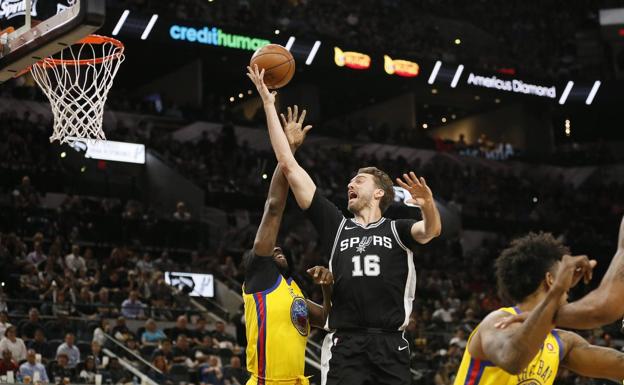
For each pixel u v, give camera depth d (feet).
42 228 66.39
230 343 52.65
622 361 13.12
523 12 118.73
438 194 97.25
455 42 112.16
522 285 12.86
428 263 82.33
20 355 43.62
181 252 71.87
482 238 94.07
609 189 105.09
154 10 85.40
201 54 93.91
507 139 118.21
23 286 54.19
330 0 105.70
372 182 16.14
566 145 121.49
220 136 89.81
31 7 26.22
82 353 46.96
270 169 90.22
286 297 17.57
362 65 96.78
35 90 86.79
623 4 116.16
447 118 124.47
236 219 80.48
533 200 102.01
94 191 81.00
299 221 85.40
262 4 99.60
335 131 103.60
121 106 91.76
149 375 44.98
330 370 15.25
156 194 83.92
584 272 11.39
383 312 15.16
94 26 23.79
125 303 55.42
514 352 11.59
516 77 105.91
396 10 110.73
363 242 15.47
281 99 106.83
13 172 74.43
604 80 107.14
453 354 56.24
